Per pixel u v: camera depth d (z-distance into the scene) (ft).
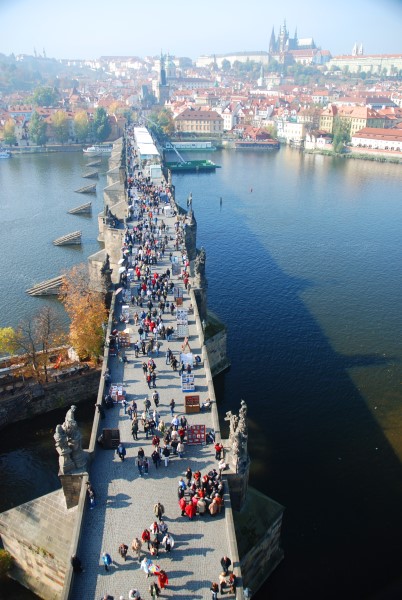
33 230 547.90
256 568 174.81
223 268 458.91
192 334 245.24
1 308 371.97
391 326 358.64
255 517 170.60
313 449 242.17
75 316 280.72
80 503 143.33
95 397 273.33
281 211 647.56
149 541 133.18
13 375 264.31
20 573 170.19
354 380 294.25
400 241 535.19
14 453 243.19
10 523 163.84
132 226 407.85
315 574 185.47
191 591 123.24
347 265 469.57
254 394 281.54
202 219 611.47
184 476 157.89
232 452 157.99
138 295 282.56
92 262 362.12
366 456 238.48
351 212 643.04
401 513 209.36
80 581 126.11
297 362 312.09
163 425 173.37
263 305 386.73
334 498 215.51
